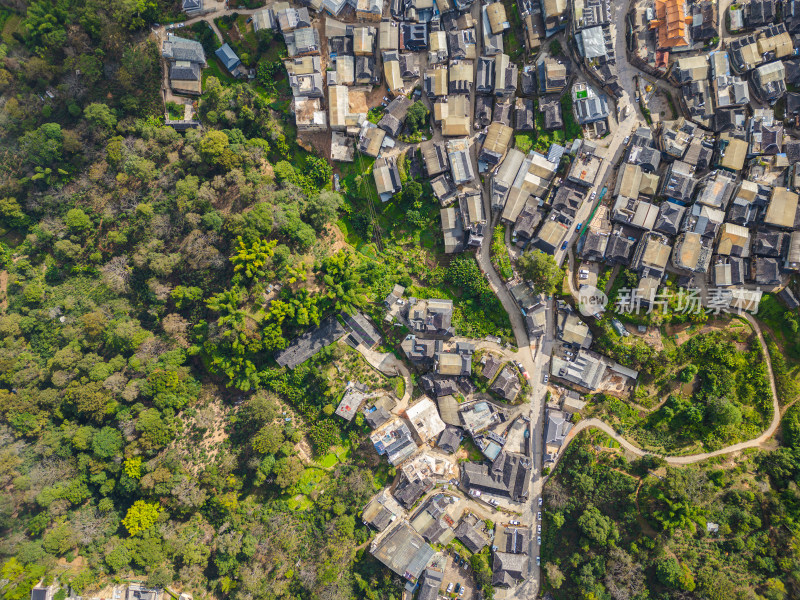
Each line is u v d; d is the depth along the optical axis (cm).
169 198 8619
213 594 7981
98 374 8162
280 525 8275
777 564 7081
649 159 7969
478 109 8625
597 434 8106
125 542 7869
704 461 7756
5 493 7944
